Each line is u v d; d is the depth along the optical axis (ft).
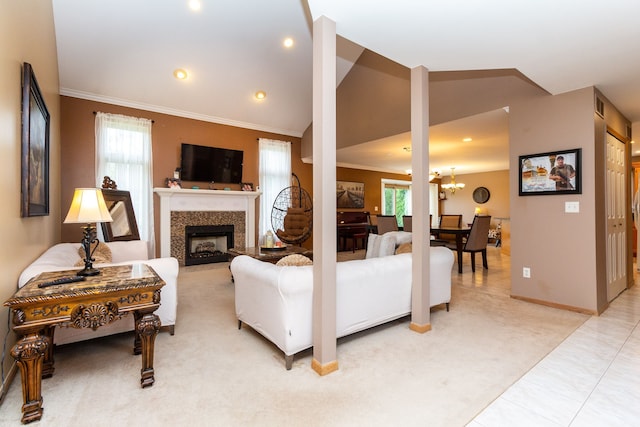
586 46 7.68
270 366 6.98
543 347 7.87
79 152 15.99
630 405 5.58
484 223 17.31
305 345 7.05
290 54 17.46
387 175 32.12
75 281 5.95
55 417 5.23
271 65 17.88
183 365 7.01
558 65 8.75
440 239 21.52
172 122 18.83
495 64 8.79
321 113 6.71
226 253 20.34
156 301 6.18
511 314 10.31
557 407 5.53
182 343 8.15
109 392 5.96
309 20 15.62
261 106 20.59
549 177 11.09
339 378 6.47
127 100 17.21
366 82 18.78
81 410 5.42
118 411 5.39
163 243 18.08
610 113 11.77
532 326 9.27
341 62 19.04
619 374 6.61
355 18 6.65
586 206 10.33
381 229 20.65
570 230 10.68
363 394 5.90
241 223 21.15
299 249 15.44
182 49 15.67
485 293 12.88
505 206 31.63
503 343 8.11
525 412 5.39
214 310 10.79
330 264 6.77
